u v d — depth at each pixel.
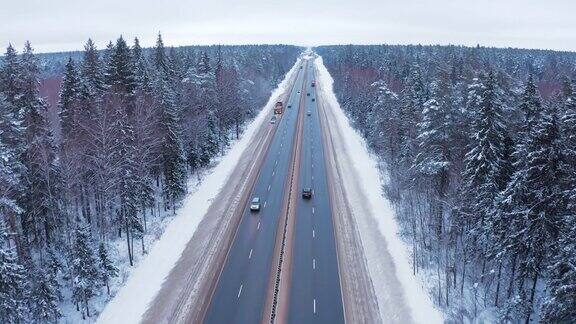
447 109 43.28
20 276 30.17
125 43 60.69
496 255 33.88
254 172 68.31
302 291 36.09
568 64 166.38
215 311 33.50
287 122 105.50
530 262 31.44
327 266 40.09
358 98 106.50
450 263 40.47
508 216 33.34
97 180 46.75
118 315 33.72
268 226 48.78
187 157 63.56
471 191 39.19
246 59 176.88
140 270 40.41
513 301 31.92
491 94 37.75
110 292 36.81
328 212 52.91
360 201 56.22
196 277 38.31
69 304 35.38
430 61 125.38
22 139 39.44
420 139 46.53
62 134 51.56
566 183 29.44
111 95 56.56
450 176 44.75
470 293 36.41
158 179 61.75
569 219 28.41
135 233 44.69
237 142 87.50
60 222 44.28
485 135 37.28
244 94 111.44
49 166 42.66
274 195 58.69
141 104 55.38
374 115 81.69
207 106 78.88
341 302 34.69
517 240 32.66
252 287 36.69
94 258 36.41
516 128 41.25
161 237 46.91
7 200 32.84
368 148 81.31
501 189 38.06
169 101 54.62
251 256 42.00
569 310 26.25
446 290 35.44
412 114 59.44
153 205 52.38
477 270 39.72
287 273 38.78
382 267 40.06
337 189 60.97
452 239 42.69
